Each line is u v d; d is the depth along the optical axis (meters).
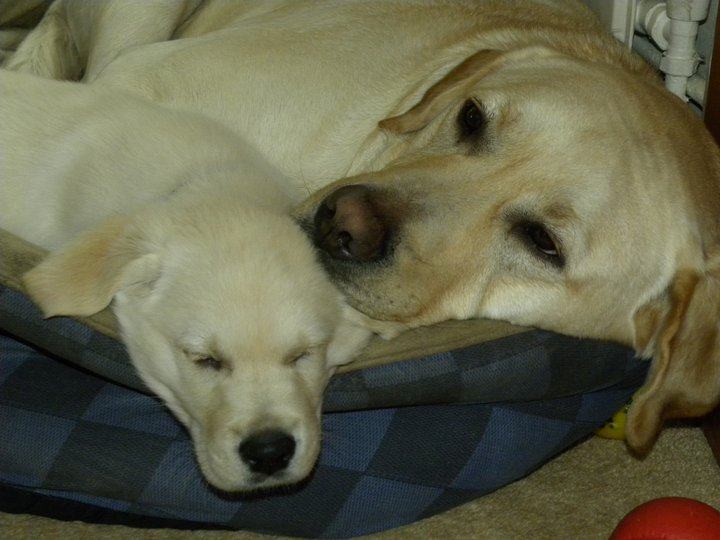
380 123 1.00
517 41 1.04
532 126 0.92
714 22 1.19
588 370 0.98
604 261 0.92
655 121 0.95
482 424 0.98
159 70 1.07
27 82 1.04
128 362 0.94
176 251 0.92
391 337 0.94
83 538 0.95
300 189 1.05
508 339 0.95
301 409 0.90
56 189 1.00
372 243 0.90
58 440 0.93
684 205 0.94
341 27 1.07
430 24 1.07
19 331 0.92
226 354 0.90
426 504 0.97
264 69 1.06
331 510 0.96
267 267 0.90
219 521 0.95
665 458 1.06
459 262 0.92
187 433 0.95
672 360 0.95
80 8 1.21
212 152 1.00
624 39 1.25
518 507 1.01
